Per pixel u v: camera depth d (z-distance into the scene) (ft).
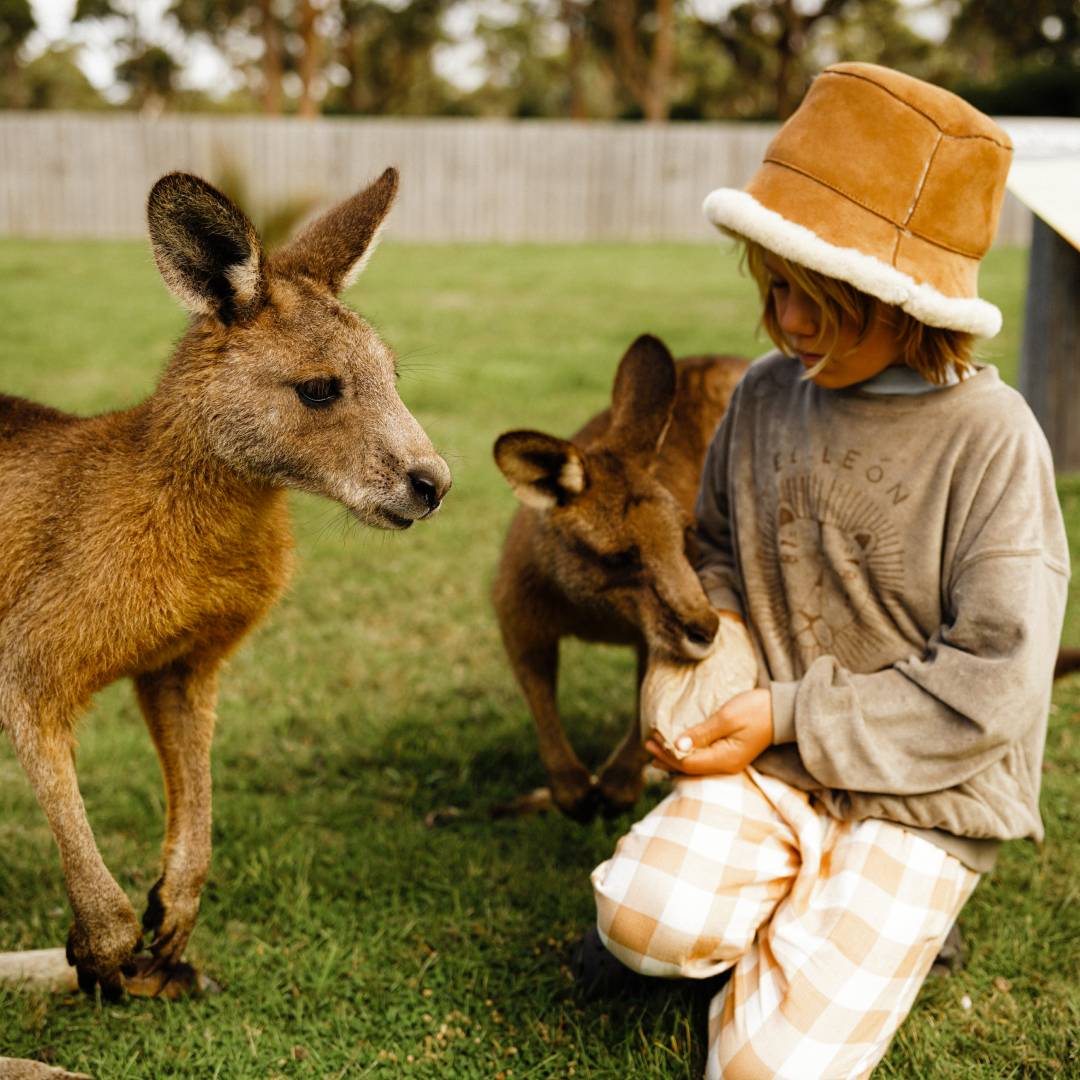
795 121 8.32
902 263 7.85
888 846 8.20
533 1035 8.89
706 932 8.21
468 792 12.66
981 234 8.04
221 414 9.06
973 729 7.86
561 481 10.71
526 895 10.65
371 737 13.58
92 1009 9.11
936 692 8.02
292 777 12.75
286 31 157.79
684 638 9.40
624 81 146.51
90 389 29.43
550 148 75.72
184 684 9.68
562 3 146.41
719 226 8.61
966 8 156.25
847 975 7.79
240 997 9.29
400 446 9.36
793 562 8.98
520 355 34.88
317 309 9.43
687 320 42.60
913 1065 8.48
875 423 8.55
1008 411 8.29
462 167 75.31
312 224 10.57
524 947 9.96
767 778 8.75
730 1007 8.07
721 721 8.50
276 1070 8.58
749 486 9.46
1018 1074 8.53
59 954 9.41
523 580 11.77
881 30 162.71
